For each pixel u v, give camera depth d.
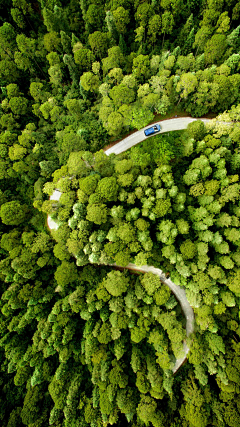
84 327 63.72
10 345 62.78
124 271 61.75
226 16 62.62
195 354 57.06
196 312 60.75
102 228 60.19
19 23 74.81
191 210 57.94
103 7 74.12
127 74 70.31
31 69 74.88
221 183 55.22
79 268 63.75
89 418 57.16
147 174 59.66
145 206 55.22
